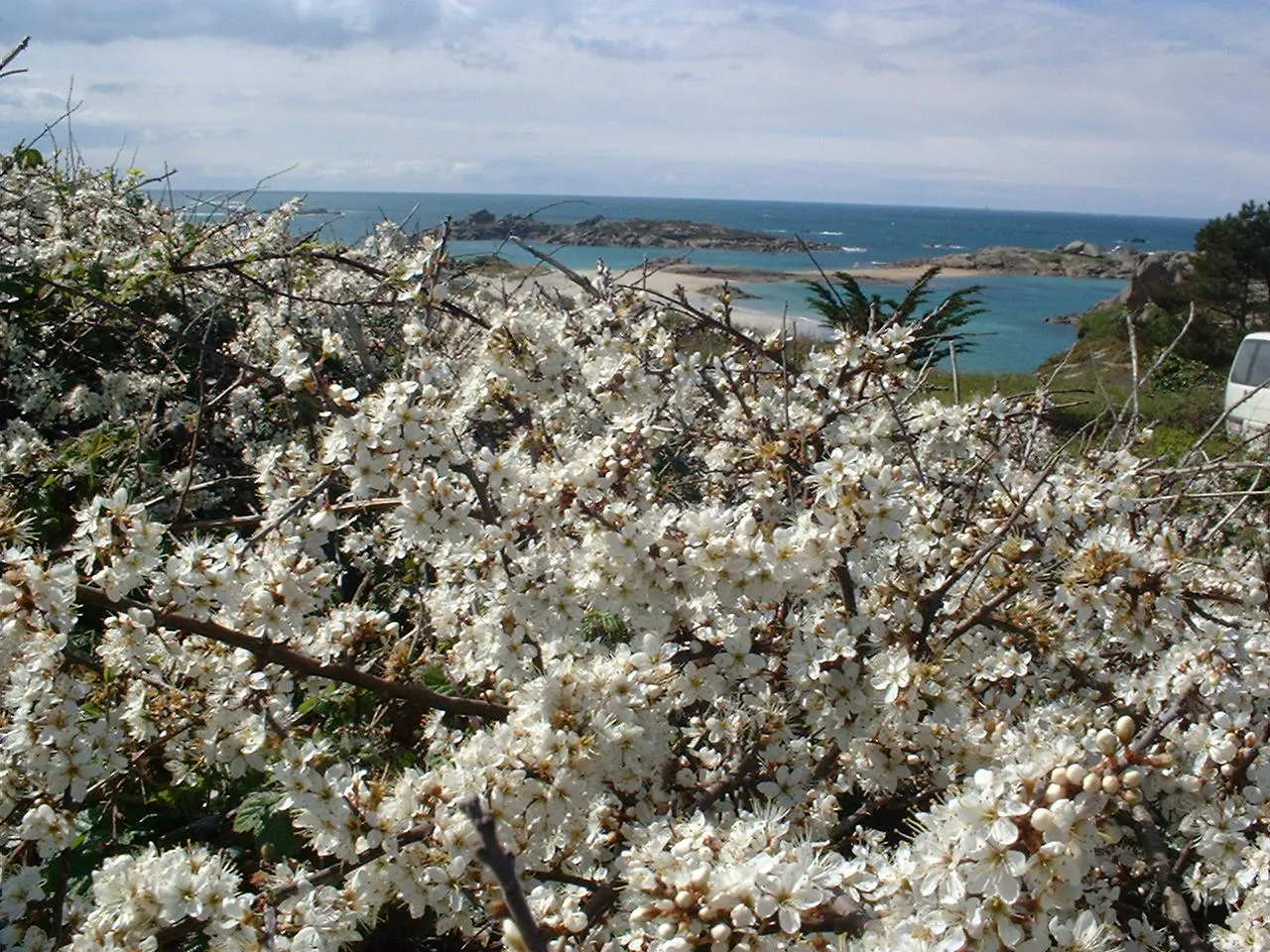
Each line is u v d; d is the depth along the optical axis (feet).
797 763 1.78
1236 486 3.40
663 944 1.13
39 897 1.52
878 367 2.21
